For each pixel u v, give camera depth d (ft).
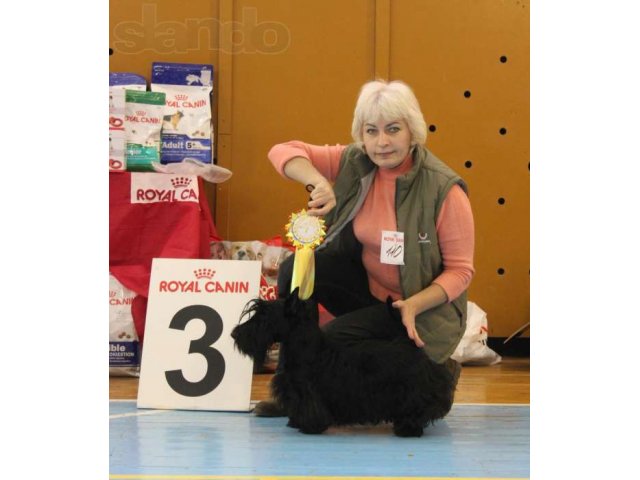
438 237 11.81
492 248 20.63
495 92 20.38
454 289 11.51
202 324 12.67
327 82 19.95
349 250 12.59
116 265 16.65
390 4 20.01
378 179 12.12
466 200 11.82
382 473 8.90
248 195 19.95
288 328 10.69
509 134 20.47
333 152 12.79
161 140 18.17
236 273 12.87
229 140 19.79
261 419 11.80
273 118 19.90
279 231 19.98
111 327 16.19
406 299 11.52
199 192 17.19
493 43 20.27
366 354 10.74
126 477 8.71
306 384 10.69
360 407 10.64
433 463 9.36
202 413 12.21
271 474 8.83
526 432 11.14
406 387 10.62
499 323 20.71
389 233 11.63
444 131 20.38
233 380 12.43
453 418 12.15
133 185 16.67
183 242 16.63
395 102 11.33
